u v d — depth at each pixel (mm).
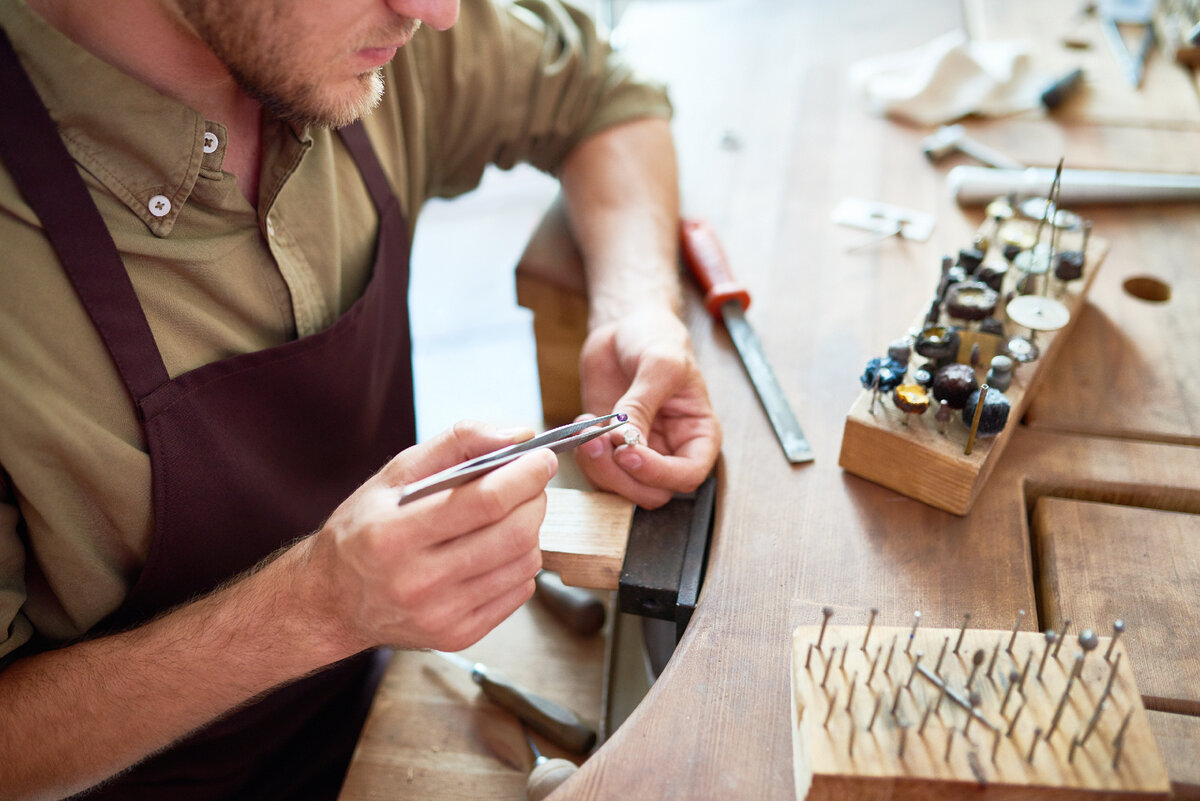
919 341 994
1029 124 1532
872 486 988
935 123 1558
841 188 1434
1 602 836
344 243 1101
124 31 847
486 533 763
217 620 845
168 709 854
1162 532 929
